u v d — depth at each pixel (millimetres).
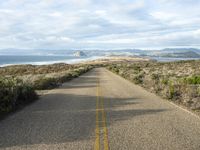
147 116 10000
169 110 11242
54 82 23953
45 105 12641
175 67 55938
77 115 10219
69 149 6234
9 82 14492
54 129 8070
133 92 18281
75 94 17188
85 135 7402
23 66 85125
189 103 12594
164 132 7672
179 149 6184
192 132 7660
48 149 6254
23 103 13180
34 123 8883
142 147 6320
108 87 22156
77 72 45781
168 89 15945
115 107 12047
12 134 7527
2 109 10297
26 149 6273
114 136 7289
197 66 53188
